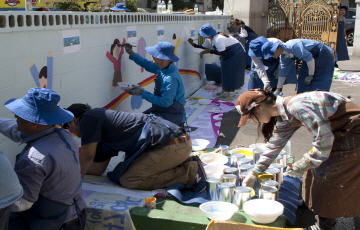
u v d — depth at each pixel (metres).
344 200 2.81
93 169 3.77
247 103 2.74
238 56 7.74
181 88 4.76
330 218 2.95
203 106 7.43
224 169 3.66
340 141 2.73
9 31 3.06
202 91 8.70
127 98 5.48
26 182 2.29
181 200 3.28
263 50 5.61
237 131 6.05
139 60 5.12
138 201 3.19
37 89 2.39
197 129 6.00
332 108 2.61
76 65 4.06
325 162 2.81
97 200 3.17
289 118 2.72
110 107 4.95
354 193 2.80
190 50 8.32
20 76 3.24
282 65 5.95
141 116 3.46
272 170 3.49
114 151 3.57
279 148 3.03
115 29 4.87
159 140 3.35
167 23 6.73
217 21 10.39
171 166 3.50
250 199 3.18
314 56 5.58
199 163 3.76
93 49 4.39
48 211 2.46
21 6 3.86
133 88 4.52
